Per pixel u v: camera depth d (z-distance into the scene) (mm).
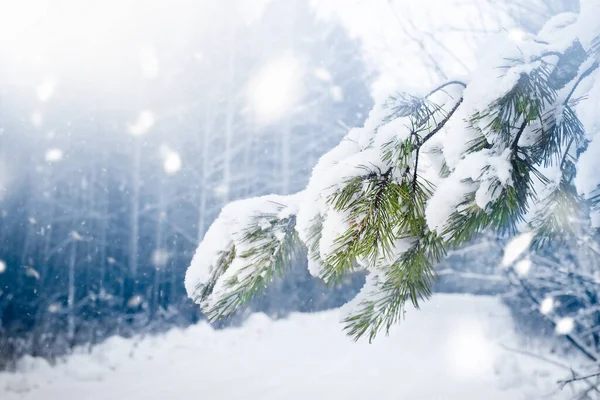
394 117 1160
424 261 1170
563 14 1288
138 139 17406
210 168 16781
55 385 6664
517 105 995
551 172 1256
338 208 1001
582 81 1133
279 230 1325
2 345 8539
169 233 18156
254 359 8086
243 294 1269
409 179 1070
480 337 6473
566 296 4500
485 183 997
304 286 14547
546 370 4977
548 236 1417
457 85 1179
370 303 1189
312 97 16703
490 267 4680
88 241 17891
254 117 16938
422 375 5707
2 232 17125
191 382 6590
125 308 14508
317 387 5828
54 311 11328
